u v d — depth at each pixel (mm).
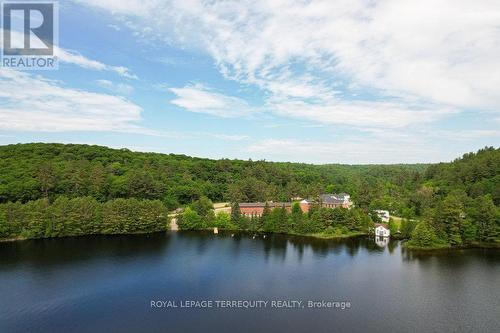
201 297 93688
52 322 80188
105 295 94875
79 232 161375
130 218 167625
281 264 121625
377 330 76938
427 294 96000
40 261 123312
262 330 76438
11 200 170625
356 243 152375
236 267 118438
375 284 103062
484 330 77438
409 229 161375
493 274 111875
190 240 157125
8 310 86062
